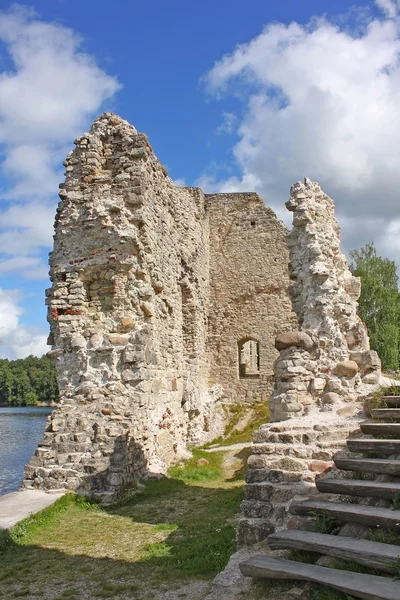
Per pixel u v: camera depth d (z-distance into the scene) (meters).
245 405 20.88
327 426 6.31
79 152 11.66
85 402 10.11
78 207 11.37
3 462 19.48
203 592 4.94
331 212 10.25
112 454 9.14
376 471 4.78
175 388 13.70
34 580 5.41
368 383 7.89
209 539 6.43
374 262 31.28
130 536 6.83
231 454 14.38
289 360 8.09
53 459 9.14
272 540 4.29
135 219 11.15
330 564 3.87
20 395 87.19
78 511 8.15
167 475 11.20
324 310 8.52
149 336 11.00
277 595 3.80
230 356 21.48
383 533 4.04
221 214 22.58
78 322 10.83
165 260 13.24
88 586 5.24
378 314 29.53
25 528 6.89
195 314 18.14
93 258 11.03
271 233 22.05
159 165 13.00
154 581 5.30
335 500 4.93
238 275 22.02
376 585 3.38
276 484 5.52
